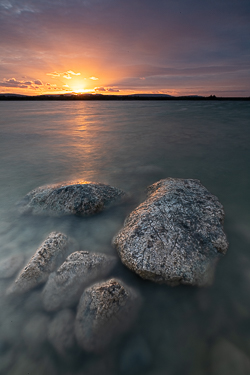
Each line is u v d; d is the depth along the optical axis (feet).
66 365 9.10
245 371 8.84
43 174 30.60
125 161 36.27
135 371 8.97
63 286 11.39
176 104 200.95
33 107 199.72
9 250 15.05
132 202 21.36
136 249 12.75
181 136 55.83
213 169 32.17
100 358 9.27
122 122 85.20
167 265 12.02
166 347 9.72
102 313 9.84
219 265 13.52
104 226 17.57
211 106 159.94
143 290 11.97
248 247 15.47
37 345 9.66
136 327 10.39
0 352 9.49
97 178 28.89
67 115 118.42
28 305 11.12
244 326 10.56
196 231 13.97
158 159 37.17
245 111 116.67
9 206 21.11
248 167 32.71
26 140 53.67
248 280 12.81
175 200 16.29
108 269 12.86
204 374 8.83
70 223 17.88
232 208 21.24
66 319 10.29
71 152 42.24
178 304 11.44
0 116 113.80
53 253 13.21
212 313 11.09
